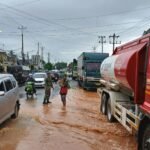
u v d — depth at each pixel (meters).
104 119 15.03
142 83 8.72
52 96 26.77
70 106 20.08
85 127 13.10
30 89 25.34
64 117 15.55
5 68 47.00
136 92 8.78
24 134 11.59
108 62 15.04
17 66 44.88
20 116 15.55
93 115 16.30
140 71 8.74
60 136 11.40
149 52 8.14
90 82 34.59
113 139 11.11
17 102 15.15
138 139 8.25
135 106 9.86
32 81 26.81
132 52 10.23
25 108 18.78
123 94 13.51
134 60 9.91
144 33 10.40
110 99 13.98
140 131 8.23
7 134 11.55
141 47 9.15
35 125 13.33
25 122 13.97
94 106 20.25
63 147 9.93
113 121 14.12
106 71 15.17
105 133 12.04
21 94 28.86
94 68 34.81
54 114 16.52
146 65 8.37
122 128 12.90
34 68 99.56
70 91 33.31
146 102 8.16
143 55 8.73
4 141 10.55
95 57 35.19
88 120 14.78
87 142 10.64
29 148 9.73
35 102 22.20
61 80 20.19
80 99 24.88
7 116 13.17
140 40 10.22
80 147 9.97
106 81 15.76
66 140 10.84
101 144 10.40
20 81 43.84
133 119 9.95
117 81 12.77
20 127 12.83
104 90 15.73
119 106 12.47
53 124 13.67
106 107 15.65
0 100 11.99
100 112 17.27
